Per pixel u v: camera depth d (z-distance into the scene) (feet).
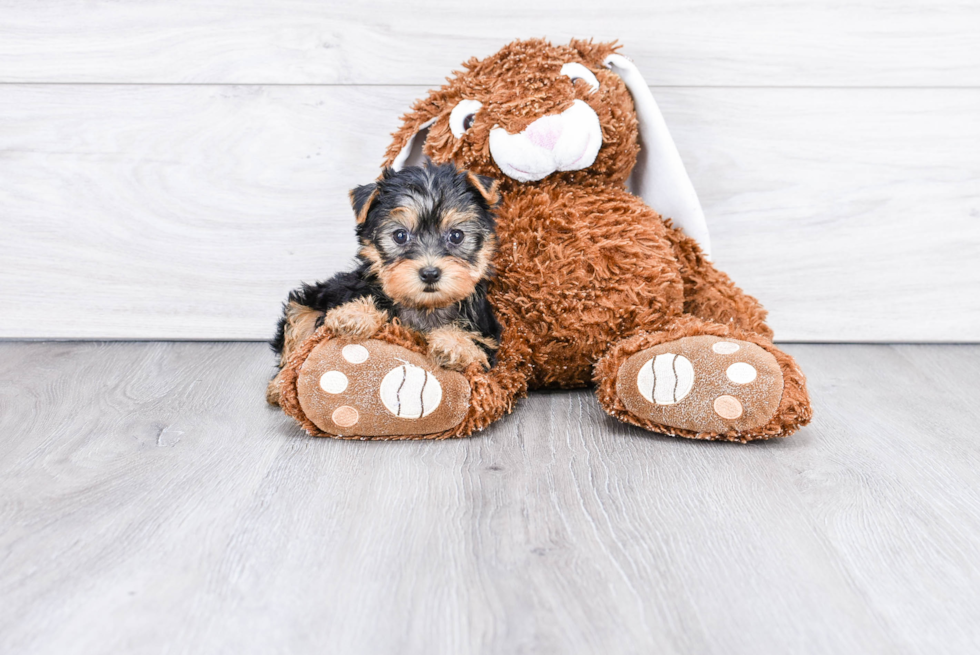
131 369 7.93
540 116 6.59
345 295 6.53
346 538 4.48
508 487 5.17
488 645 3.53
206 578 4.07
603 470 5.46
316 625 3.68
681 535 4.53
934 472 5.45
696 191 8.50
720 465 5.55
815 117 8.32
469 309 6.47
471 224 6.20
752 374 5.77
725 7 8.06
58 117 8.24
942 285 8.71
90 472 5.42
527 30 8.13
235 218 8.57
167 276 8.72
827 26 8.09
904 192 8.48
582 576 4.09
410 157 7.38
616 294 6.73
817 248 8.65
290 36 8.13
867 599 3.90
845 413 6.72
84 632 3.62
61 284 8.69
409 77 8.24
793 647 3.53
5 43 8.02
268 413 6.70
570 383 7.27
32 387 7.34
